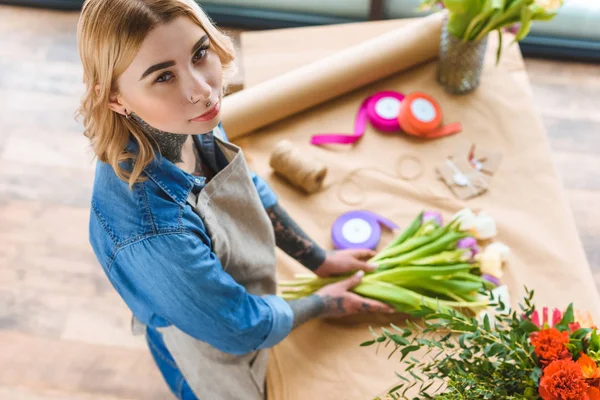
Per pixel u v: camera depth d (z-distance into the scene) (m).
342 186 1.60
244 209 1.09
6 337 1.82
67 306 1.87
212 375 1.32
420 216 1.49
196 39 0.82
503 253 1.44
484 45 1.60
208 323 1.05
